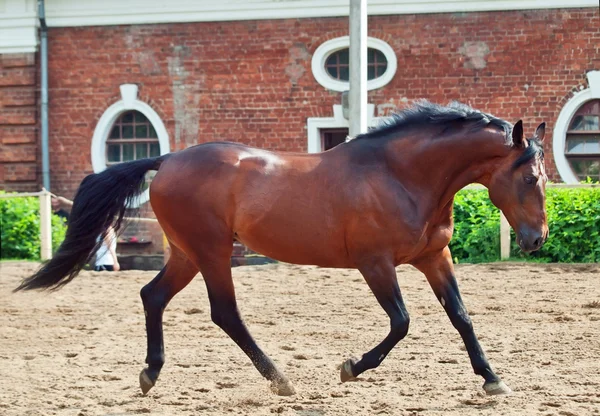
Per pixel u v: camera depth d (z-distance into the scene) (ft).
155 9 70.23
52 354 32.89
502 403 24.67
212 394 26.78
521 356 30.40
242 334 26.63
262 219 26.25
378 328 36.14
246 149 27.17
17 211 60.64
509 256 52.01
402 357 30.96
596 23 64.69
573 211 51.26
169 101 70.38
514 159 25.09
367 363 25.11
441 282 26.25
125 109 71.05
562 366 28.84
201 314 40.01
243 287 45.85
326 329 36.14
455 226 53.36
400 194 25.49
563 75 65.21
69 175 71.87
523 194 24.90
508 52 65.72
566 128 65.26
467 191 54.19
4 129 72.79
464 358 30.58
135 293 45.93
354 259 25.73
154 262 62.13
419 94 66.80
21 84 72.23
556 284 44.01
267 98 69.05
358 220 25.44
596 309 38.29
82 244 27.63
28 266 55.47
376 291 25.41
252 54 69.10
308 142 68.49
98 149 71.31
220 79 69.62
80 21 71.36
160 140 70.38
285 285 46.16
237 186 26.58
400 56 66.95
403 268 49.57
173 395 26.76
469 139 25.40
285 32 68.59
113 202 27.71
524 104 65.67
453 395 25.82
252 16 68.90
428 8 66.28
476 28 65.98
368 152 26.14
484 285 44.24
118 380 28.96
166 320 38.65
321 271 49.85
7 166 72.90
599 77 64.54
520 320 36.63
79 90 71.72
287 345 33.35
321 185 25.99
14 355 32.78
